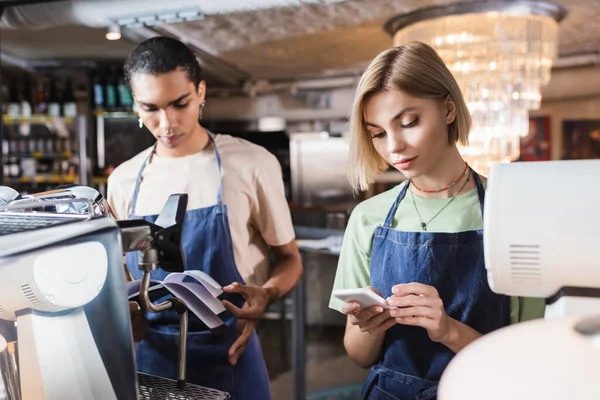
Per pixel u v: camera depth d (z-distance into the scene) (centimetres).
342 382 312
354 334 126
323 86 669
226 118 705
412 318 102
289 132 689
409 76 107
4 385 78
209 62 580
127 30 445
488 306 115
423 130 110
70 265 71
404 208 126
